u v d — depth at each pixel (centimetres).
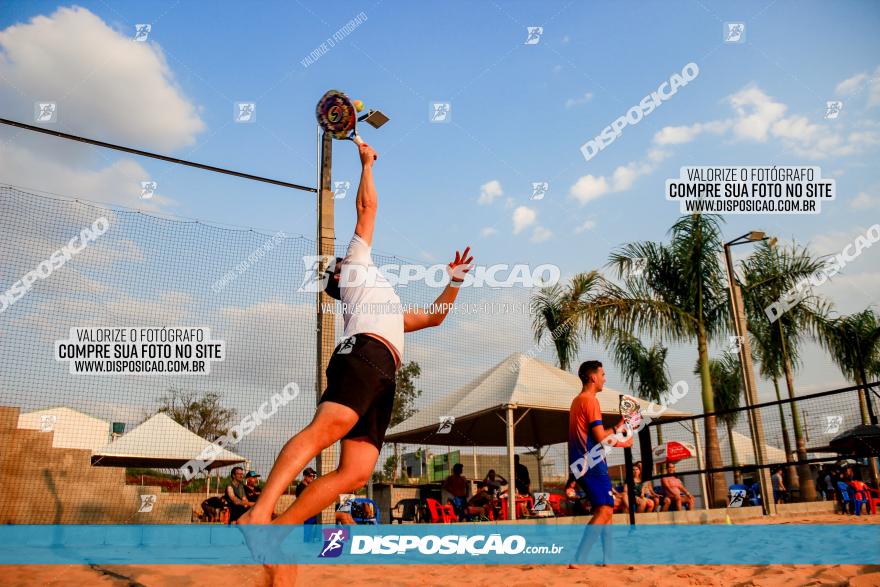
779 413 1786
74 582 309
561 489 1545
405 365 1251
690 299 1725
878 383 514
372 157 279
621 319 1705
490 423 1462
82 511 896
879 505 1187
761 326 1795
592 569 389
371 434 236
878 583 307
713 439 1673
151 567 354
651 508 1099
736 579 339
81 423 1127
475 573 376
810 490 1711
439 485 1297
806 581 316
